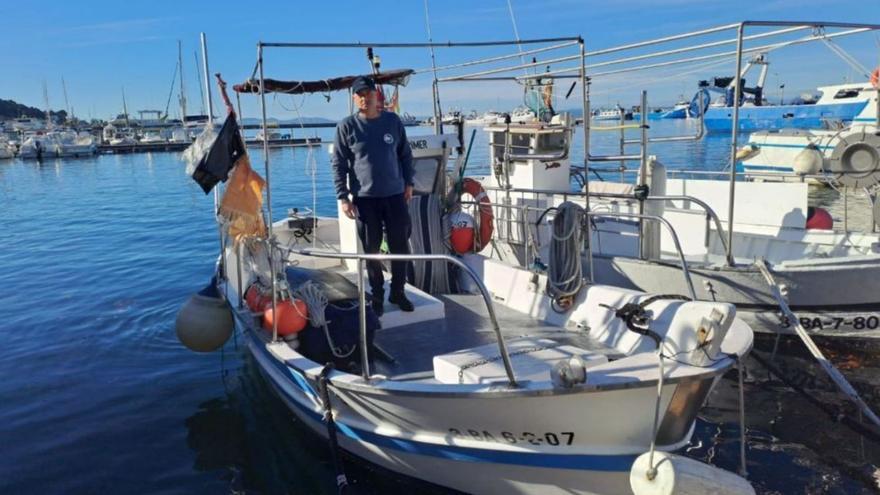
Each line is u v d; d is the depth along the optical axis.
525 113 8.89
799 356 6.55
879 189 8.22
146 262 12.69
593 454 3.66
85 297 10.08
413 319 5.35
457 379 3.89
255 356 6.07
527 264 6.48
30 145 54.53
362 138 4.94
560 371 3.39
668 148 28.33
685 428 3.73
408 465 4.29
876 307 6.38
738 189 8.46
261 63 4.64
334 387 4.17
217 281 6.45
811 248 7.77
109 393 6.43
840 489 4.36
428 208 6.40
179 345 7.77
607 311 4.74
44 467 5.07
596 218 8.05
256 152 38.00
